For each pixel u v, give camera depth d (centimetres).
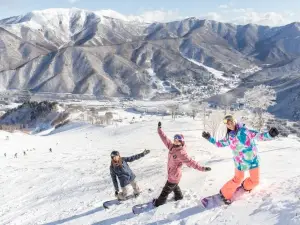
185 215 734
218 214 696
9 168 3403
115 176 959
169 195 894
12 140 8288
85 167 2673
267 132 684
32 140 8612
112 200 995
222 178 988
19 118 18188
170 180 808
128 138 6869
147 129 8394
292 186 771
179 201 823
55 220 980
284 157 1523
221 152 2334
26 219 1098
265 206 670
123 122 15350
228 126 716
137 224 759
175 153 788
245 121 5319
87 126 11769
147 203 865
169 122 9494
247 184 741
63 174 2311
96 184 1528
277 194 734
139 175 1462
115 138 7419
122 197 966
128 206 908
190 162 776
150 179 1239
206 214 711
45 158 4603
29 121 17625
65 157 4403
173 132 6944
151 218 766
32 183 2097
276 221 600
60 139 8875
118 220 820
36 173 2616
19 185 2091
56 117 17175
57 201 1280
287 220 585
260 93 5503
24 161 4372
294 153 1769
